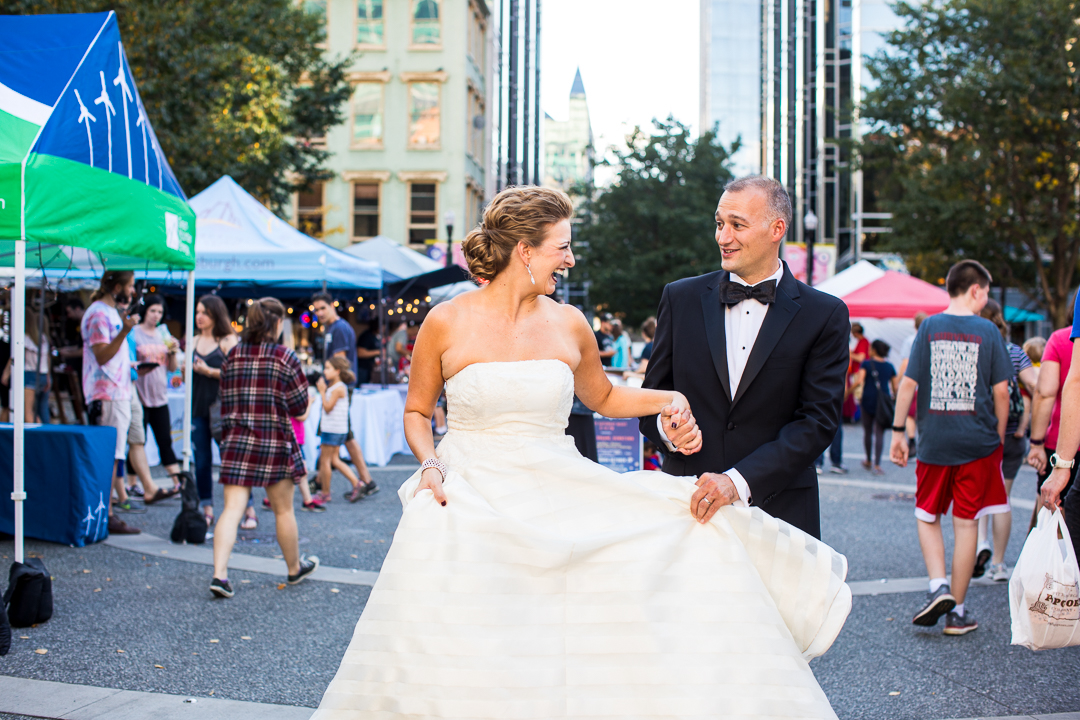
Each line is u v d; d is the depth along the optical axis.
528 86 59.25
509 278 2.59
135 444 8.09
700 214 28.92
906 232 24.16
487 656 2.25
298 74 24.00
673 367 2.98
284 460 5.23
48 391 9.45
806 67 49.84
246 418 5.17
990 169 21.98
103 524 6.52
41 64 5.11
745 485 2.52
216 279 11.12
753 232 2.79
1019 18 21.30
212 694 3.62
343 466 8.67
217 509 8.16
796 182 51.25
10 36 5.22
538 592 2.32
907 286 15.98
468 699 2.23
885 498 9.18
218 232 11.27
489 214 2.59
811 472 2.88
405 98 32.47
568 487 2.50
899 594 5.41
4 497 6.35
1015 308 29.08
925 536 4.67
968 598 5.30
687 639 2.33
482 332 2.56
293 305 18.56
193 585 5.36
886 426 11.12
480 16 36.22
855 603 5.21
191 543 6.53
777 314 2.83
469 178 33.69
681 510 2.53
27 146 4.71
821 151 42.88
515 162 54.19
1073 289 25.64
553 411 2.56
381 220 32.59
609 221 30.12
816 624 2.50
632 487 2.50
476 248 2.56
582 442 7.08
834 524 7.71
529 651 2.26
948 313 4.75
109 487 6.61
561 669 2.27
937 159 22.89
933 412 4.62
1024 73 20.55
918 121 23.33
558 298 5.14
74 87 5.05
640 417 2.93
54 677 3.75
